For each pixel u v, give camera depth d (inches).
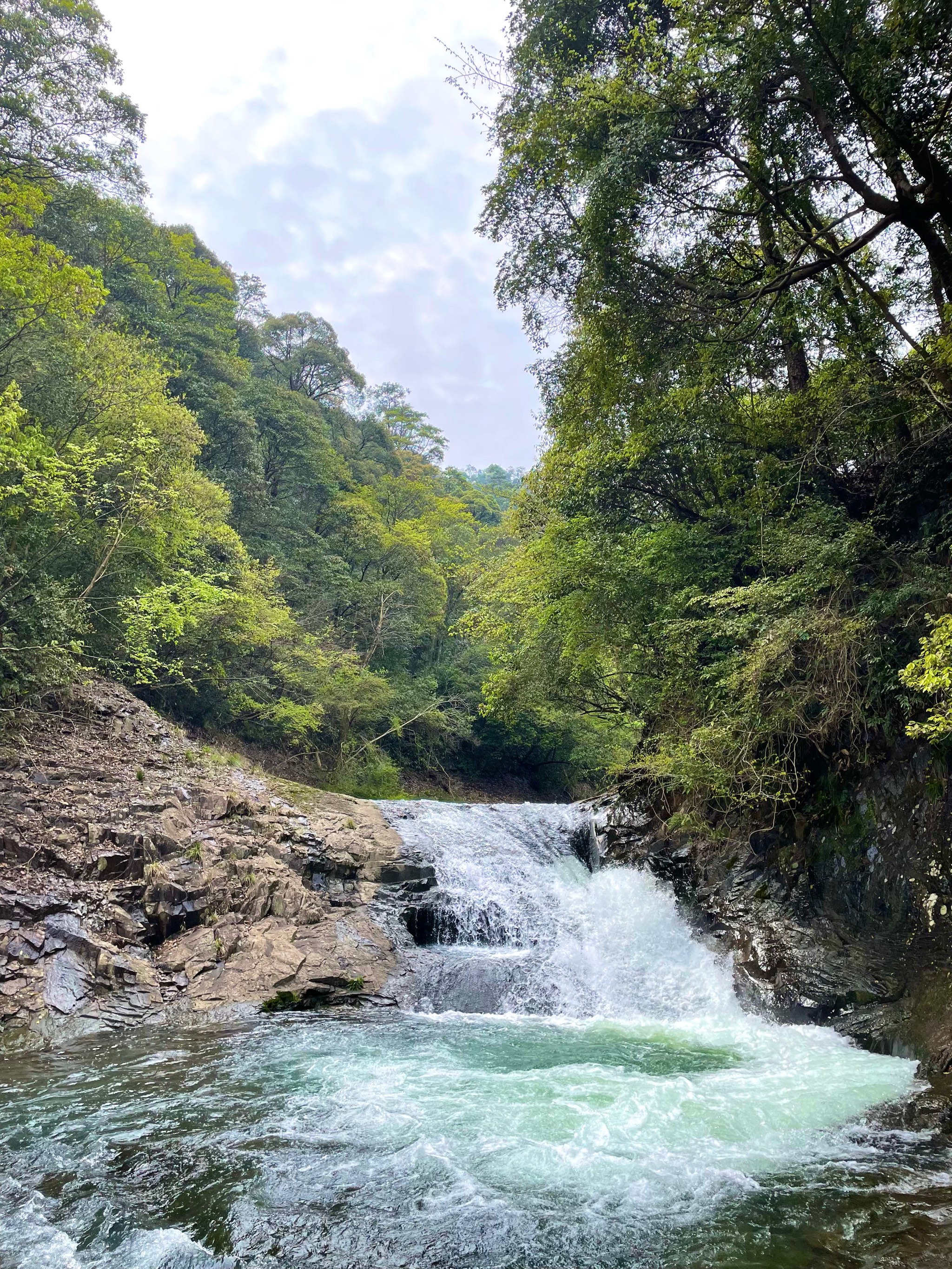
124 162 1029.2
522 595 799.7
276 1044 364.5
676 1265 180.2
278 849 546.9
